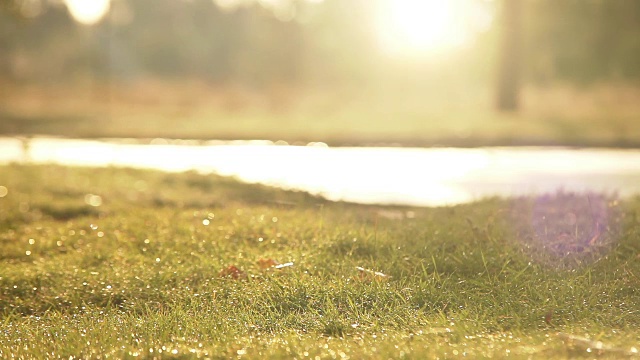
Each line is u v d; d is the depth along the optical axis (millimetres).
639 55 91250
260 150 38438
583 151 40031
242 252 12547
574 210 15445
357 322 9016
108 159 33219
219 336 8523
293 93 80188
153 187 22484
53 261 12617
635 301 9656
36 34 121438
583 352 7473
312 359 7488
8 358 8195
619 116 56719
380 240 12711
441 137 42625
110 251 13180
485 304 9586
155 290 10773
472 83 110312
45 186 22359
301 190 22234
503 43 62125
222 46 130875
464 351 7531
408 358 7301
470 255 11523
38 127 49344
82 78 100438
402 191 24141
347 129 47000
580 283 10266
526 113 59688
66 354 8133
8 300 10875
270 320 9188
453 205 17875
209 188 22578
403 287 10180
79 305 10633
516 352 7453
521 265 11094
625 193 22984
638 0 89812
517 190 24422
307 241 13242
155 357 7734
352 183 25984
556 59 94062
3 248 13977
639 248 12023
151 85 83188
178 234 14180
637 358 7262
